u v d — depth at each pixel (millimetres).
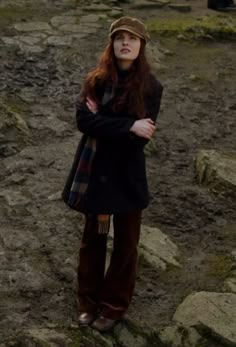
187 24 11633
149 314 4391
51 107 7965
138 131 3479
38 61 9609
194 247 5320
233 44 11305
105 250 3994
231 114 8328
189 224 5648
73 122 7598
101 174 3625
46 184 6059
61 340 3975
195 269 4984
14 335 4023
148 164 6723
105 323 4062
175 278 4832
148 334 4156
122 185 3652
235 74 9875
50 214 5547
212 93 9016
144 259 4961
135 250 3922
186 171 6664
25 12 12133
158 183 6332
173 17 12688
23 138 6902
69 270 4758
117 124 3490
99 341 4020
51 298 4445
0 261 4820
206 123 7973
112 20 12086
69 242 5148
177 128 7738
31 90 8438
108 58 3539
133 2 13281
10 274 4664
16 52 9898
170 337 4141
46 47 10250
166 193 6141
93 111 3551
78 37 10852
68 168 6414
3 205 5645
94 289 4082
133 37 3475
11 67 9227
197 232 5547
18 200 5738
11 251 4965
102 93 3568
